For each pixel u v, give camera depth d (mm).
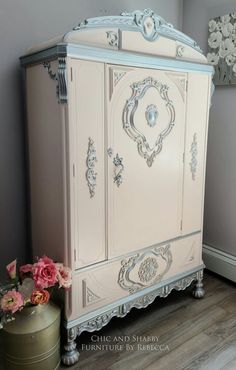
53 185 1759
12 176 2107
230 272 2602
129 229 1934
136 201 1933
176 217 2180
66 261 1724
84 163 1668
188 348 1913
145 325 2115
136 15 1766
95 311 1849
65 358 1765
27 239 2229
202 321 2156
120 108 1753
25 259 2250
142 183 1940
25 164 2135
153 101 1888
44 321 1634
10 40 1960
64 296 1757
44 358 1645
